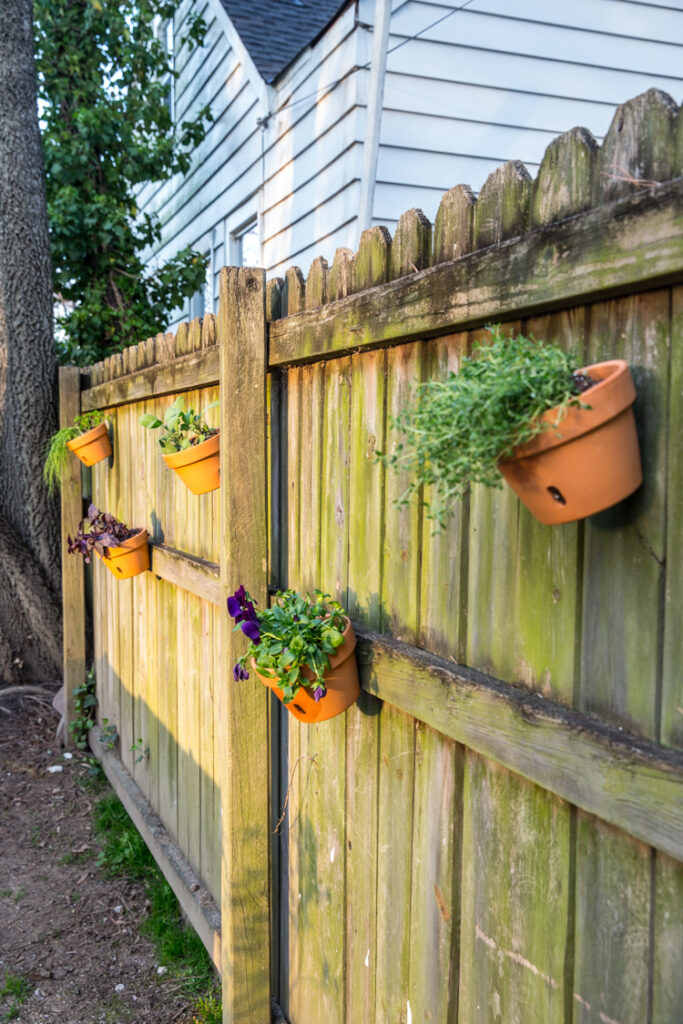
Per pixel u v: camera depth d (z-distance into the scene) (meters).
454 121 4.77
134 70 7.68
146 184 9.90
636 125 1.11
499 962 1.48
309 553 2.21
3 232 5.38
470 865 1.57
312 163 5.29
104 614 4.91
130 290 7.68
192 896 3.09
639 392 1.13
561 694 1.30
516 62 4.85
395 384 1.75
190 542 3.20
